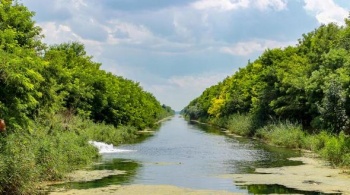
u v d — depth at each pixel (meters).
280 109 47.88
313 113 43.56
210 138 56.19
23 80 16.27
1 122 12.95
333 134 33.91
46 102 29.52
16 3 27.50
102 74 62.38
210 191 18.64
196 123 128.75
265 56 68.94
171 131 76.88
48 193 17.86
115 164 28.22
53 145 24.22
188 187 19.70
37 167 18.78
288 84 47.91
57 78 39.00
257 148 40.56
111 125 54.31
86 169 25.59
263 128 53.62
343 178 21.94
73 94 47.38
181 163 29.00
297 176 22.83
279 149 39.28
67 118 40.50
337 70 34.16
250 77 77.88
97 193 17.97
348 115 32.75
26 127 18.62
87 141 33.06
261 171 24.92
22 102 17.91
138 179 21.98
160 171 25.00
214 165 27.91
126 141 50.50
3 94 16.88
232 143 47.06
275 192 18.34
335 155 27.27
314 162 28.92
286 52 67.44
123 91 69.25
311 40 57.75
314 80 39.72
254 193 18.14
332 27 52.09
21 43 27.02
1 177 15.55
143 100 88.44
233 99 83.25
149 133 69.75
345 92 30.59
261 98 56.00
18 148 17.70
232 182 21.12
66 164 23.58
